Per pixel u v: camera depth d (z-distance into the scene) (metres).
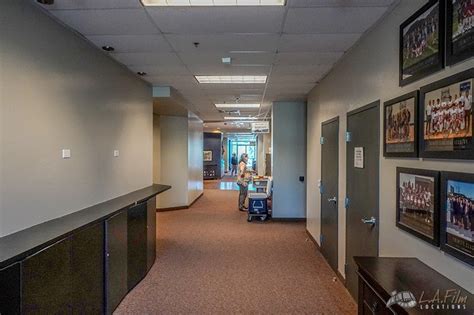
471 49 1.77
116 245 3.49
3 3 2.27
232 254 5.48
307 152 6.99
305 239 6.47
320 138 5.70
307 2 2.70
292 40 3.59
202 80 5.61
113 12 2.84
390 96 2.83
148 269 4.65
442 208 2.04
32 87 2.59
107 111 4.04
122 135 4.54
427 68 2.21
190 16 2.96
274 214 8.11
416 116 2.34
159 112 8.66
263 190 9.48
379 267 2.21
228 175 23.88
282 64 4.57
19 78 2.44
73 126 3.22
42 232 2.44
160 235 6.74
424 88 2.24
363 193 3.48
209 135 20.39
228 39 3.56
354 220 3.78
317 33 3.38
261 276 4.50
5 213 2.30
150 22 3.08
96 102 3.74
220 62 4.44
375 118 3.15
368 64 3.36
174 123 9.48
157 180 9.12
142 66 4.60
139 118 5.29
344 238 4.19
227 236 6.68
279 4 2.74
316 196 6.00
